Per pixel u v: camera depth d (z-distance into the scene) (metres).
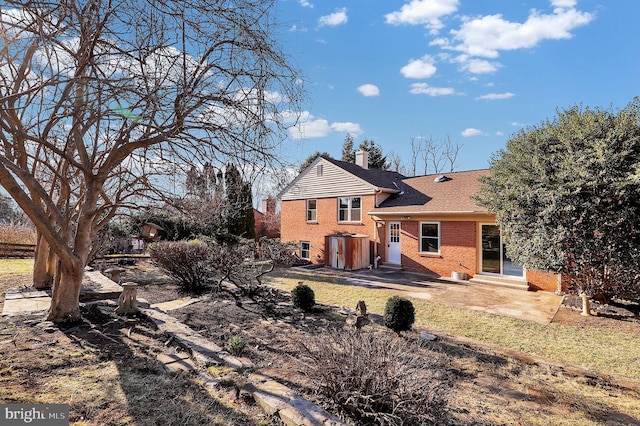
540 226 7.93
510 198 8.73
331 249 16.22
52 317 5.00
